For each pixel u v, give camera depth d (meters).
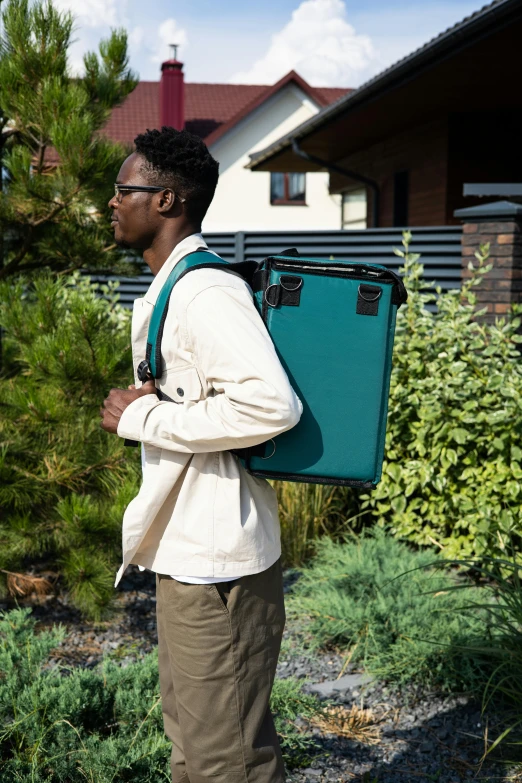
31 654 2.79
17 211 3.63
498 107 9.73
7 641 2.87
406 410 4.47
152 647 3.52
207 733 1.77
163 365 1.76
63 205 3.57
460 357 4.49
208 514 1.72
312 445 1.72
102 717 2.61
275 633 1.83
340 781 2.58
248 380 1.60
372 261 6.31
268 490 1.85
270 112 27.12
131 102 30.06
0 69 3.51
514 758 2.71
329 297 1.71
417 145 11.39
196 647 1.75
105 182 3.53
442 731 2.87
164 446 1.69
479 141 10.38
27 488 3.48
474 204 10.45
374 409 1.74
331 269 1.73
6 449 3.45
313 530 4.67
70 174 3.42
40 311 3.39
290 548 4.57
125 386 3.55
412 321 4.59
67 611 3.90
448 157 10.31
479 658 3.16
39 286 3.40
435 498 4.43
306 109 27.28
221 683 1.75
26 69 3.51
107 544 3.53
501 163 10.49
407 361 4.55
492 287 5.11
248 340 1.61
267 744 1.81
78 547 3.53
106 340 3.44
